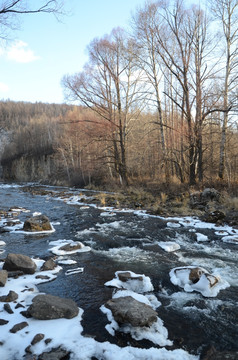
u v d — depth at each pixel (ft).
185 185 58.29
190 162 56.85
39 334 11.59
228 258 22.16
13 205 53.11
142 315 12.42
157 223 34.42
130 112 76.59
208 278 16.76
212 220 33.60
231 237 27.09
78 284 17.42
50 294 15.96
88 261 21.70
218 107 54.19
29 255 23.06
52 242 26.81
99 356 10.69
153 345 11.46
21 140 220.23
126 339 11.79
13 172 178.81
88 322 13.03
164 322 13.26
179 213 40.06
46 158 176.04
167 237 28.43
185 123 57.98
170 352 10.84
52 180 128.88
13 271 18.72
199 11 55.52
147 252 23.86
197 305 14.94
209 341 11.89
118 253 23.63
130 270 19.83
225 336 12.26
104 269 19.99
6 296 15.05
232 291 16.52
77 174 107.24
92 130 71.26
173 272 18.94
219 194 44.83
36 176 157.58
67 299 14.62
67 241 27.02
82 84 67.36
